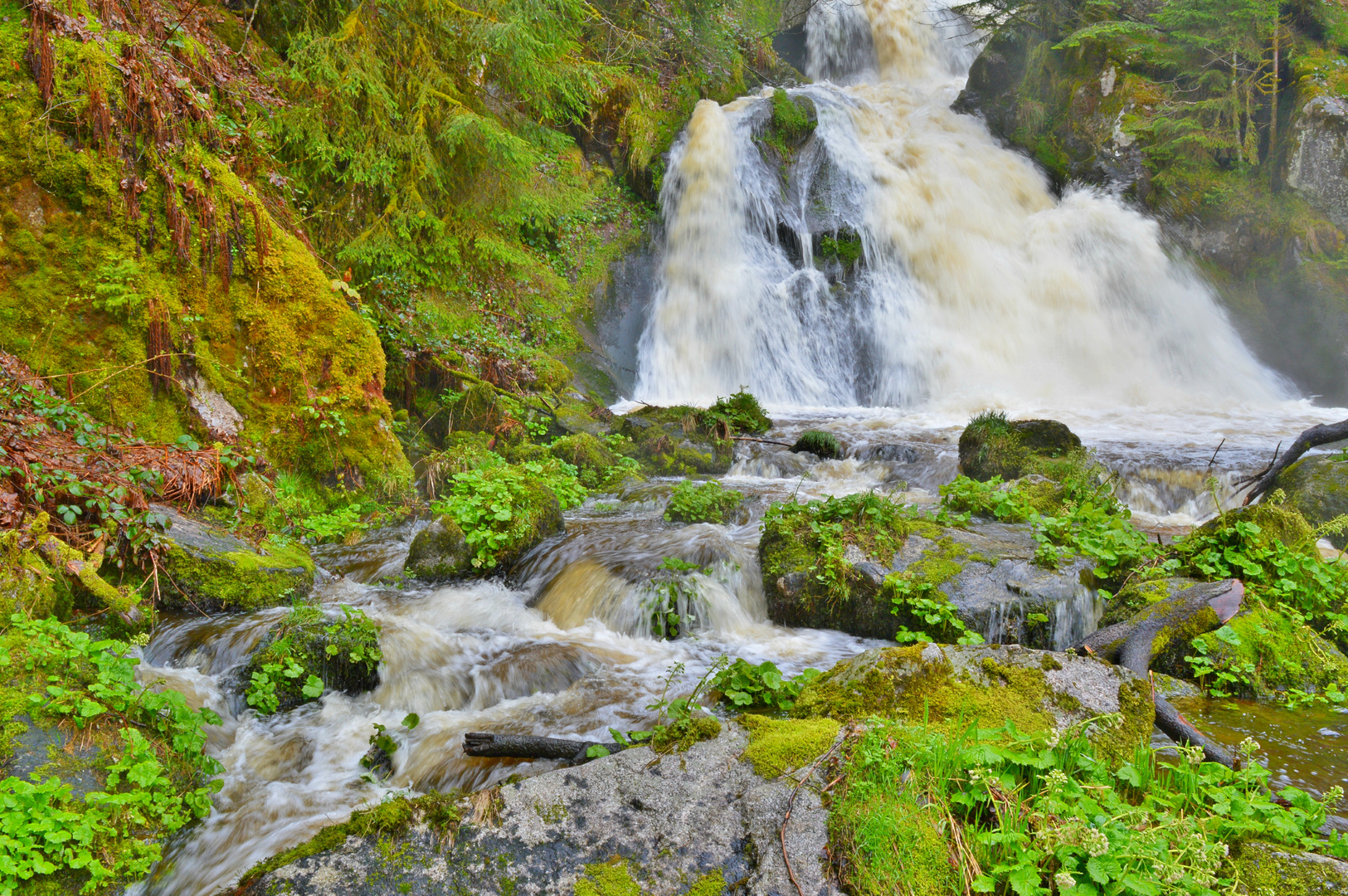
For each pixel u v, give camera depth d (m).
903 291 18.20
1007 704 3.76
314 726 4.80
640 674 5.46
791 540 6.64
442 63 11.70
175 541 5.86
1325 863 2.76
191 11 8.42
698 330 17.69
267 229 7.86
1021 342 17.77
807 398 17.25
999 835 2.88
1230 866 2.79
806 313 17.48
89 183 6.81
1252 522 6.15
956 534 6.65
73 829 3.36
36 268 6.68
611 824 3.21
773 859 2.99
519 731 4.68
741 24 24.12
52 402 6.05
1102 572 6.27
